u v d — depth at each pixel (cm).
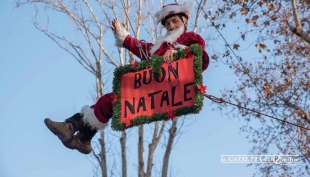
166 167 2039
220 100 1043
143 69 1020
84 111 1084
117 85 1027
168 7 1069
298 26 1600
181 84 979
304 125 2172
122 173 2089
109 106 1058
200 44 1037
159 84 998
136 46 1077
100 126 1071
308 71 2144
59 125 1079
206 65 1029
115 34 1088
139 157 2067
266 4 1759
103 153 2128
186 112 962
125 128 1001
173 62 995
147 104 998
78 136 1095
